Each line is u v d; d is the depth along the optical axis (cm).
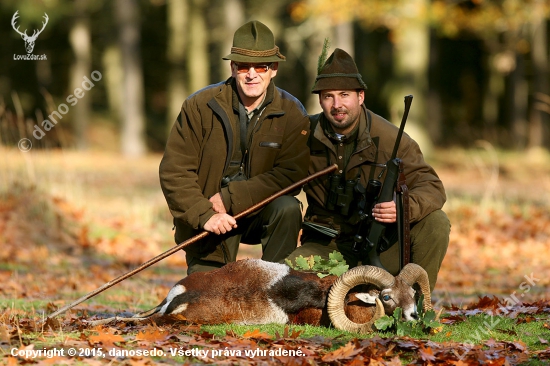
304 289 1238
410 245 1314
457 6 5606
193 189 1322
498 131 8500
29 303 1638
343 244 1361
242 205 1321
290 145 1341
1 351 1085
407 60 6297
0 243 2545
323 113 1348
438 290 2086
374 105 8912
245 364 1053
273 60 1308
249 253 2873
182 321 1238
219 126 1334
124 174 5356
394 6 5191
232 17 6969
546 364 1109
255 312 1242
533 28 7344
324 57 1317
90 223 2962
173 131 1350
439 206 1309
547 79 8194
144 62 9531
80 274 2231
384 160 1327
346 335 1182
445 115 9719
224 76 7200
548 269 2448
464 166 6750
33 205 2828
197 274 1271
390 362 1070
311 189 1362
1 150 2964
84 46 7719
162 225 3228
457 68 9944
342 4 5144
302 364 1043
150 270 2397
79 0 7675
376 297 1188
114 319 1275
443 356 1095
